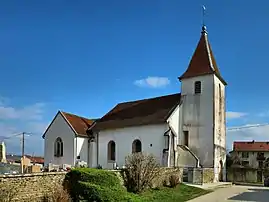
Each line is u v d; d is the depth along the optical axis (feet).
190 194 85.25
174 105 130.62
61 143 138.51
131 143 127.75
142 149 124.26
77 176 65.82
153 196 78.13
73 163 132.16
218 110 132.57
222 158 134.31
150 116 129.18
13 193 53.16
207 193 89.61
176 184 94.12
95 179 67.46
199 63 134.92
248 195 87.86
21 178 54.95
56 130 140.36
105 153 135.13
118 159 130.52
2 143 160.04
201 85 131.23
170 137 118.93
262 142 288.92
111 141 134.62
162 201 73.51
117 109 151.74
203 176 110.63
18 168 107.65
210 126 126.82
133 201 67.67
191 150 128.77
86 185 64.13
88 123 148.97
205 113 128.67
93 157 138.00
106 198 64.90
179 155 123.34
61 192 60.29
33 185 57.16
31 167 97.60
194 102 131.64
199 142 127.95
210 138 126.11
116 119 140.56
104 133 136.98
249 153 281.33
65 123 138.21
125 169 80.69
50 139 141.38
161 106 134.51
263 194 90.99
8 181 52.65
